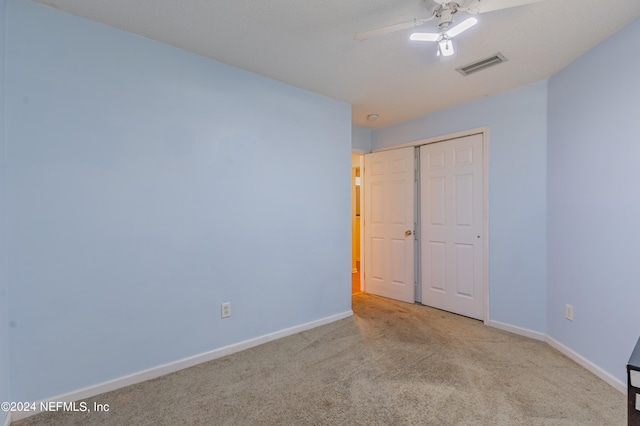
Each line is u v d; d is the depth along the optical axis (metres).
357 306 3.66
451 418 1.64
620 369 1.90
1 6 1.55
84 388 1.82
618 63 1.92
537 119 2.69
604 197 2.03
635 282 1.82
